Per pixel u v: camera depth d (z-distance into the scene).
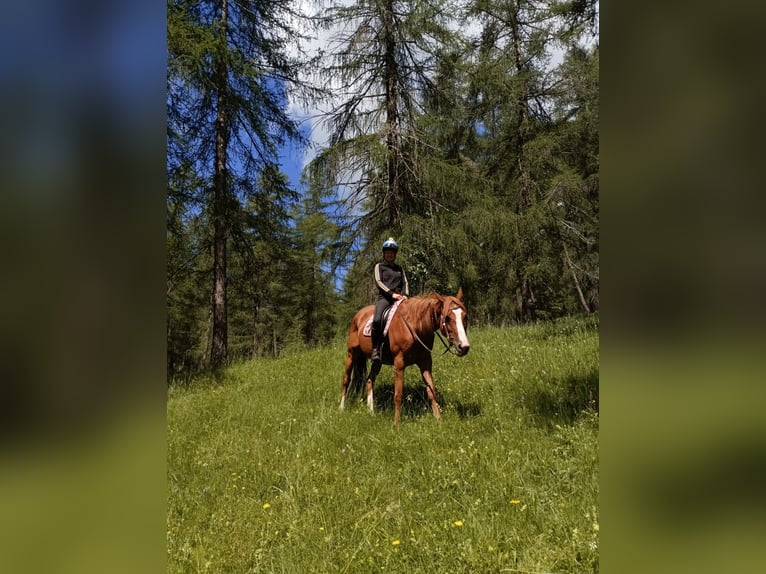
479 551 2.68
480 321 17.67
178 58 10.00
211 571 2.83
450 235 12.41
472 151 16.06
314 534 3.14
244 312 26.84
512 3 14.16
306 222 20.45
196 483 4.27
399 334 5.51
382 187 12.78
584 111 13.45
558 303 18.11
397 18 12.41
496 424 4.82
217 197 11.70
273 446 5.06
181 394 8.47
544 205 13.35
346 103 12.48
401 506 3.39
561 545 2.65
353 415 5.77
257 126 11.70
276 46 12.05
